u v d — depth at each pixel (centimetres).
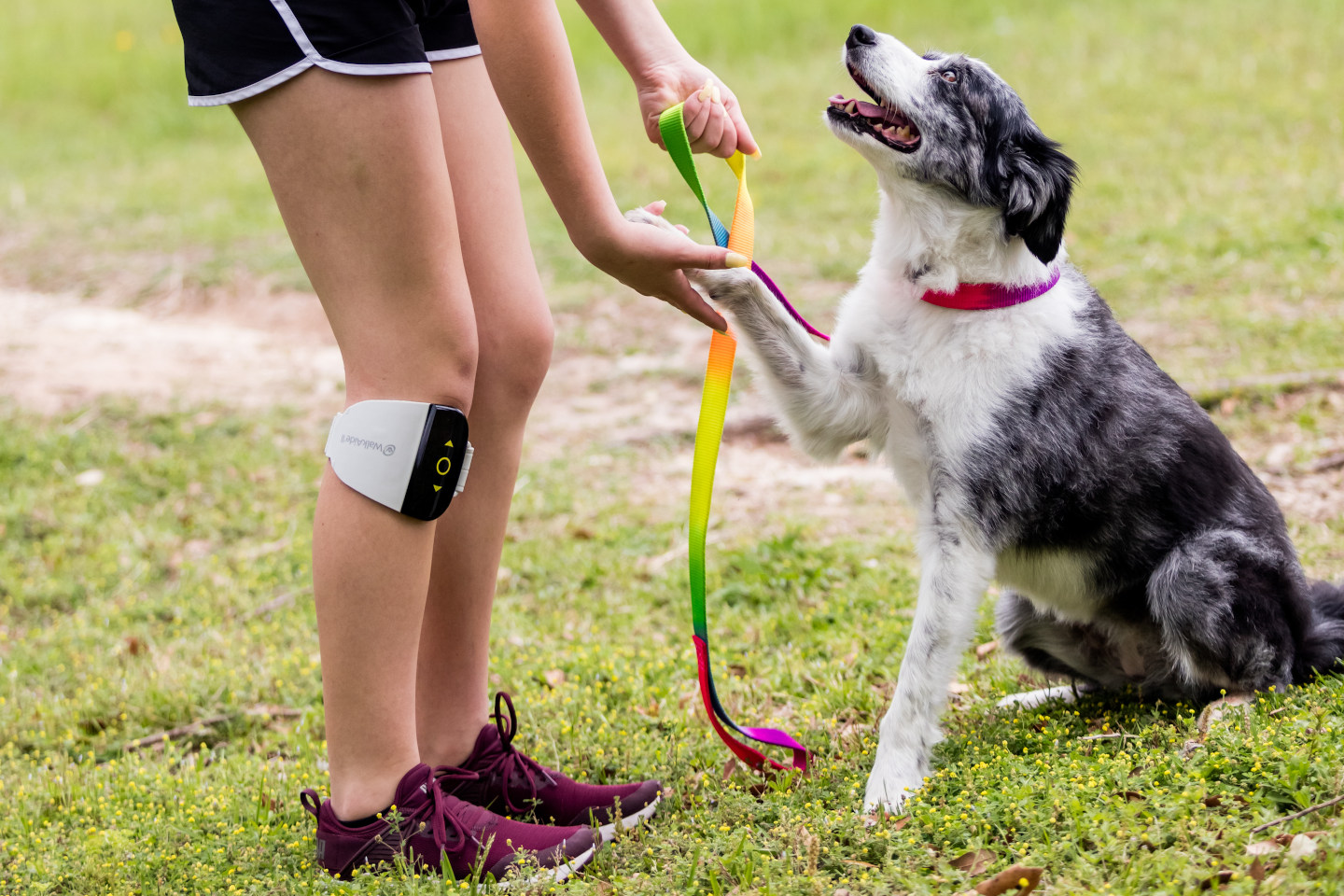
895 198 314
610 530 519
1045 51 1232
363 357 227
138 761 348
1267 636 301
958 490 298
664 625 430
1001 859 217
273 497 580
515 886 228
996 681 352
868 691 344
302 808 289
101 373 732
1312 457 491
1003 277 303
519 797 268
